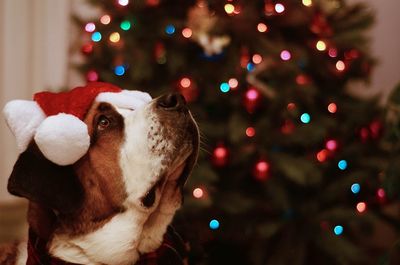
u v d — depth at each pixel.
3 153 2.47
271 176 1.96
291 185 2.03
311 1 2.01
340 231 2.00
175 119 1.09
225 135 1.92
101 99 1.12
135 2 1.96
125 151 1.08
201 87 1.95
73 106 1.09
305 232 1.98
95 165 1.09
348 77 2.14
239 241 2.07
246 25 1.94
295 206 2.00
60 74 2.53
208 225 1.98
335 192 2.00
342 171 2.08
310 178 1.90
